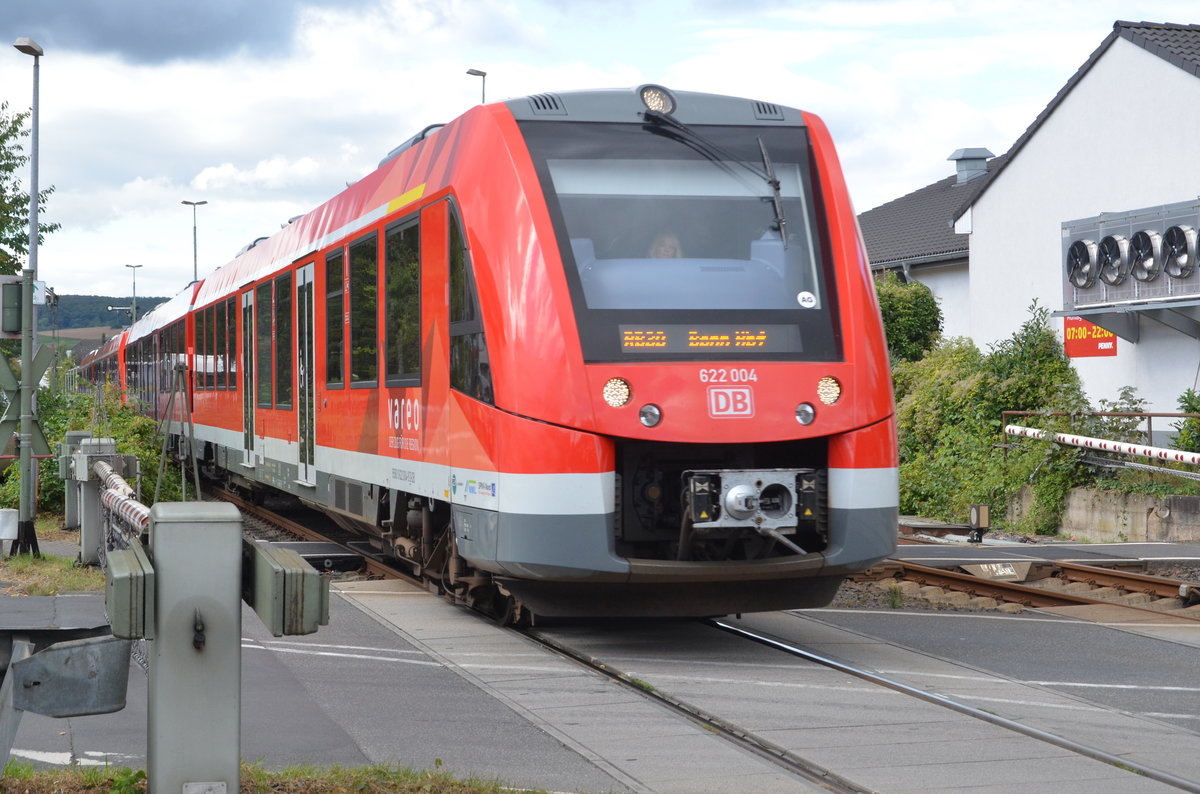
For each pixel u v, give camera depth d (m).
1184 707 7.17
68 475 15.25
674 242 8.53
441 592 10.77
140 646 6.13
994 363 22.28
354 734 6.27
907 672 7.93
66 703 4.54
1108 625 9.85
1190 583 12.12
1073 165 23.47
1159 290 19.34
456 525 8.92
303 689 7.24
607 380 8.00
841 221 8.81
